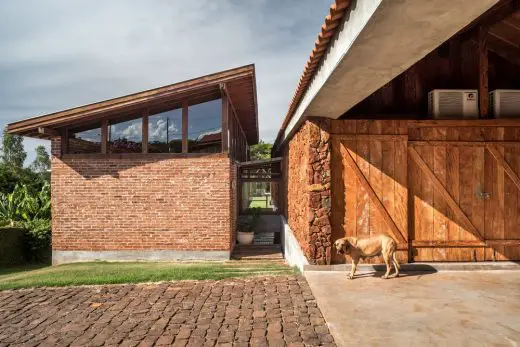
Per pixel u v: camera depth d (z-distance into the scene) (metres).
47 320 5.01
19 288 6.65
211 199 11.10
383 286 5.73
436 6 2.68
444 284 5.78
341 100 5.57
